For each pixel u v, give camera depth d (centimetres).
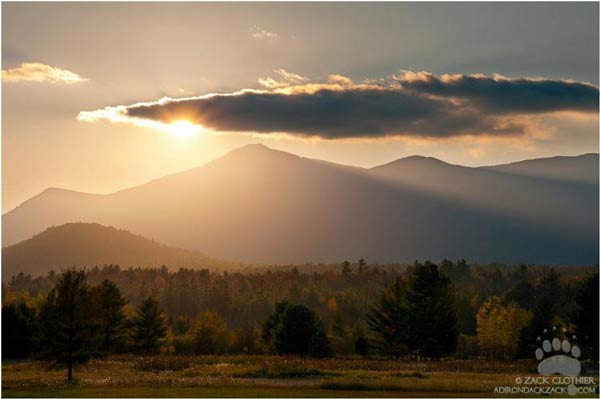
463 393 3941
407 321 7569
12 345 7094
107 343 7675
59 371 5500
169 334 8944
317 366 5822
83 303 4700
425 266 7844
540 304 7175
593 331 6562
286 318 7400
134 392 3791
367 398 3569
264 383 4350
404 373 5069
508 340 7694
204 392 3791
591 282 6731
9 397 3653
